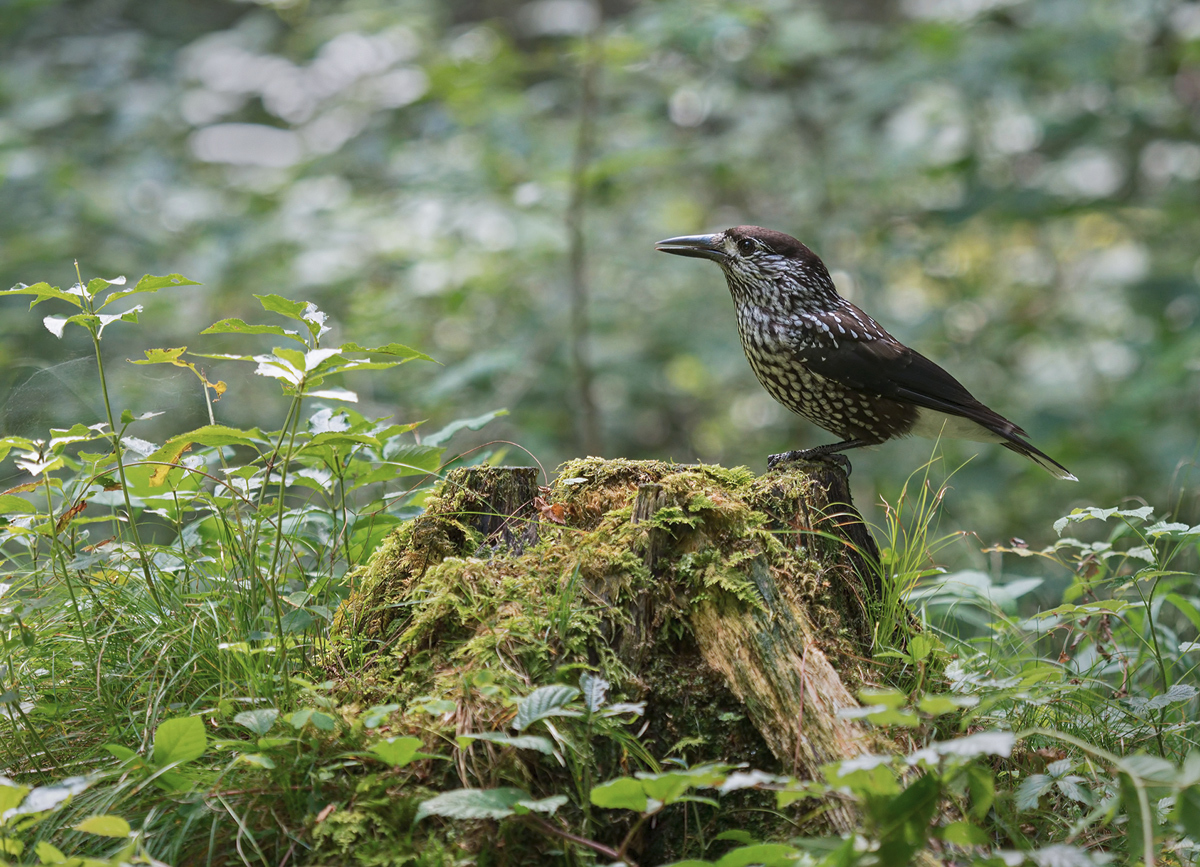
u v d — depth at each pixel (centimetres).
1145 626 740
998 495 1486
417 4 1711
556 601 518
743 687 496
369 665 543
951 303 1767
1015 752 545
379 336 1332
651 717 502
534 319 1692
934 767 427
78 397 867
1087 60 1508
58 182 1484
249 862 438
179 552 636
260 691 502
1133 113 1638
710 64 1716
